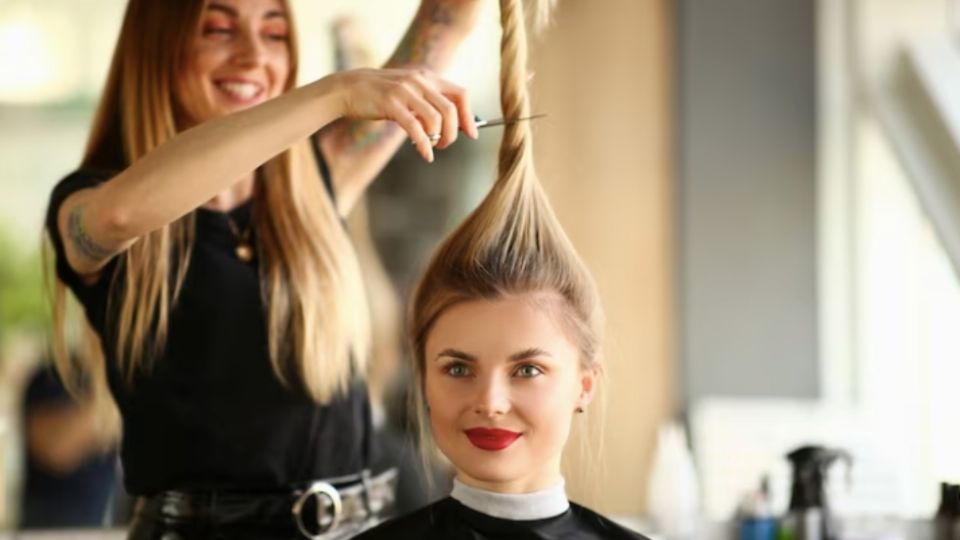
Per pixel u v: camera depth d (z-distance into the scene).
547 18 1.63
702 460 2.88
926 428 2.83
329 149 1.85
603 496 3.23
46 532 3.23
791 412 3.02
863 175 3.18
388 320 3.16
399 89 1.38
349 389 1.78
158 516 1.74
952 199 2.76
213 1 1.73
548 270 1.38
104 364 1.78
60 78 4.36
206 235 1.73
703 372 3.24
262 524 1.72
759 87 3.21
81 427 3.33
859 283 3.19
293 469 1.73
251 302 1.73
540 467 1.39
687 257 3.23
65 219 1.59
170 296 1.72
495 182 1.42
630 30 3.23
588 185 3.24
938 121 2.88
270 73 1.76
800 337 3.22
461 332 1.36
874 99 3.09
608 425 3.24
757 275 3.23
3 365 4.23
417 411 1.53
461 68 3.22
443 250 1.40
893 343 3.14
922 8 3.10
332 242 1.78
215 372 1.72
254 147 1.40
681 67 3.22
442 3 1.84
